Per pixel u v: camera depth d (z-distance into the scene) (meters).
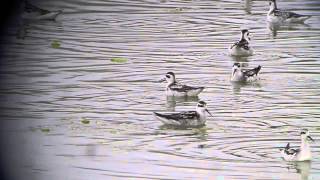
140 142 27.09
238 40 41.00
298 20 45.69
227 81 34.62
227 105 31.28
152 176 24.17
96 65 36.59
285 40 41.78
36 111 30.31
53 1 50.12
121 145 26.78
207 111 29.05
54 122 29.03
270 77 35.06
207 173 24.36
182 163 25.20
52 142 27.08
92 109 30.62
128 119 29.52
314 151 26.53
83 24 44.66
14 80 34.31
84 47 39.62
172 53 38.78
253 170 24.69
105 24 44.53
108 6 48.75
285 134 27.80
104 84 33.88
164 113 30.30
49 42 40.72
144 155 25.91
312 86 33.59
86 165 25.12
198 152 26.17
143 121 29.31
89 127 28.52
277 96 32.31
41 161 25.55
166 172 24.47
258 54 39.00
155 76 35.12
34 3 49.56
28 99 31.75
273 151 26.25
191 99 32.41
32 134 27.84
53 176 24.38
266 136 27.62
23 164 25.27
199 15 46.72
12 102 31.38
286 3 50.53
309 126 28.56
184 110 30.78
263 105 31.23
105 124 28.89
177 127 28.80
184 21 45.19
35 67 36.25
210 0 50.97
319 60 37.72
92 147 26.59
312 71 35.88
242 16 46.84
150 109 30.81
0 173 24.52
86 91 32.88
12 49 39.28
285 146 26.62
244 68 36.16
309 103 31.30
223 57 38.34
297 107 30.83
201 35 42.25
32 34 42.50
